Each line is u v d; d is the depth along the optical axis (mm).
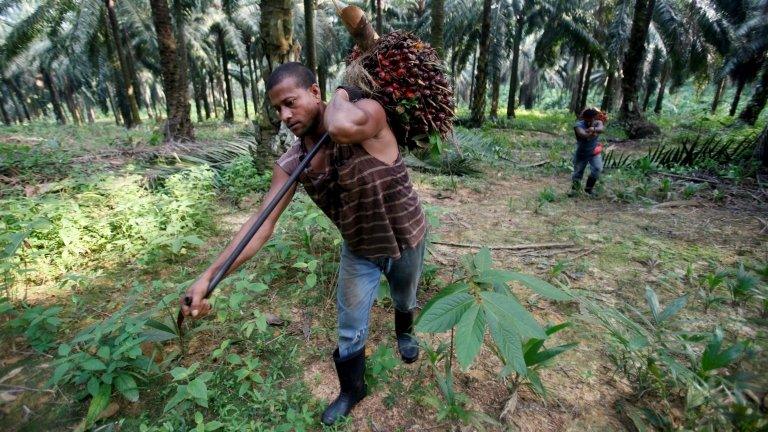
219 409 2121
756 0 17578
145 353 2488
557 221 4859
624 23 18531
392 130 1739
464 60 23812
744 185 6184
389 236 1769
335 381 2348
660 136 13055
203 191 5227
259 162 6020
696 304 3051
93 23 18266
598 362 2451
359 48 1815
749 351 2297
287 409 2143
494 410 2123
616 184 6578
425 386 2285
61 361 2039
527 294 3189
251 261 3609
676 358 2441
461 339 1245
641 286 3307
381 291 2785
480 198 5883
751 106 15391
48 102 48156
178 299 2703
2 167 5375
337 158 1604
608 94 22953
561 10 19328
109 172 5508
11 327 2750
